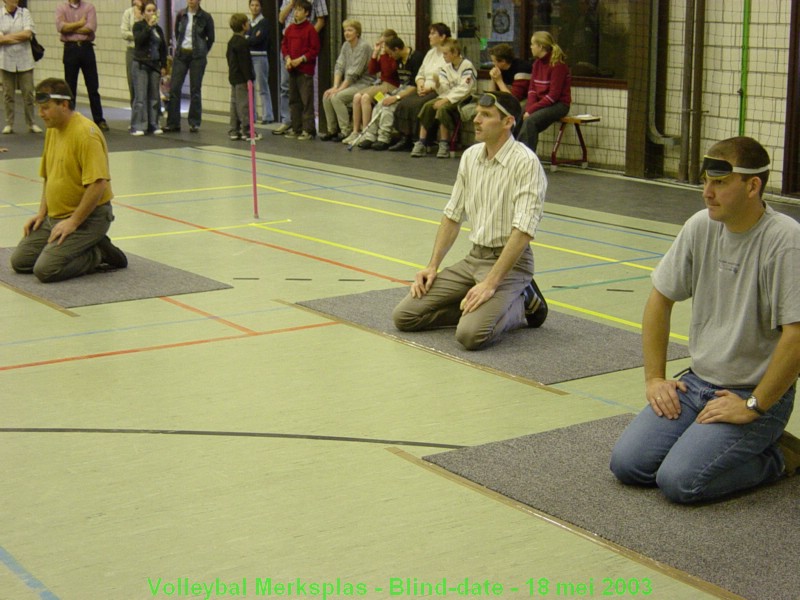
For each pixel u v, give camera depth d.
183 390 5.45
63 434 4.88
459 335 6.07
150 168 12.98
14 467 4.51
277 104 17.48
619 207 10.57
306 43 15.25
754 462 4.21
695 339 4.38
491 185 6.25
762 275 4.09
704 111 11.66
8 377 5.64
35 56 16.34
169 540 3.86
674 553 3.73
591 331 6.48
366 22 15.87
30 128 16.44
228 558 3.73
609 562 3.69
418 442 4.78
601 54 12.77
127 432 4.89
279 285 7.59
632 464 4.23
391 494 4.23
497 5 13.96
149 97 16.22
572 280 7.79
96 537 3.88
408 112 14.20
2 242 8.98
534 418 5.08
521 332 6.46
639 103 12.10
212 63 18.94
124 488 4.30
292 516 4.05
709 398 4.27
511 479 4.35
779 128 10.94
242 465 4.52
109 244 7.86
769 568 3.63
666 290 4.37
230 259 8.41
